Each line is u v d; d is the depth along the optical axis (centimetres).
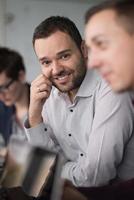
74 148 122
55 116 122
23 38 297
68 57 103
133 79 64
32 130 119
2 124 165
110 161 99
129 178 105
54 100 122
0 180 80
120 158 101
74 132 118
